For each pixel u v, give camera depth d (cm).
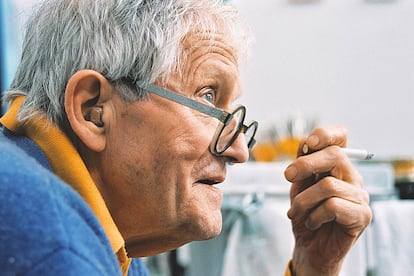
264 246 135
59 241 58
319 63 201
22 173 62
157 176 79
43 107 79
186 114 80
